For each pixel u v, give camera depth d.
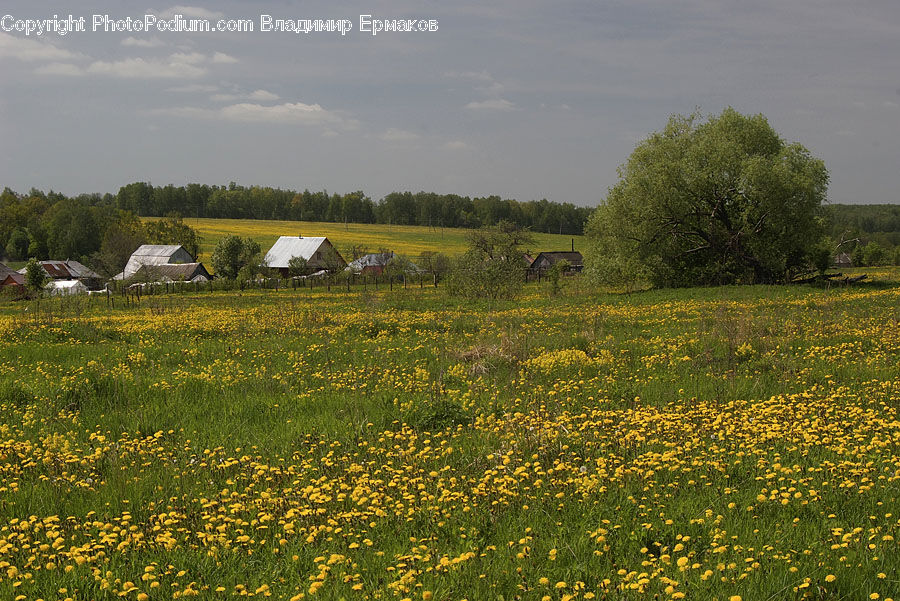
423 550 5.62
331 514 6.52
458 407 10.45
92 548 5.78
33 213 138.25
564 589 4.96
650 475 7.31
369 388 13.08
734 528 6.09
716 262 49.38
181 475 8.05
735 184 48.50
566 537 6.03
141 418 10.70
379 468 7.95
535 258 106.62
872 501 6.43
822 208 50.72
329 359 16.44
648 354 16.17
